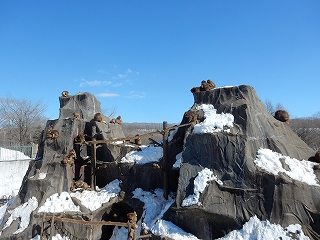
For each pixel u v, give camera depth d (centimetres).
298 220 912
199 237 996
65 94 1786
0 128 5397
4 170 2464
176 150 1343
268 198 955
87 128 1644
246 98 1220
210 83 1376
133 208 1318
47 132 1505
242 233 935
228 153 1078
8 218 1299
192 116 1249
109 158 1546
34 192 1354
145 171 1400
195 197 1029
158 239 1006
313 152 1216
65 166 1412
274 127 1190
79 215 1240
